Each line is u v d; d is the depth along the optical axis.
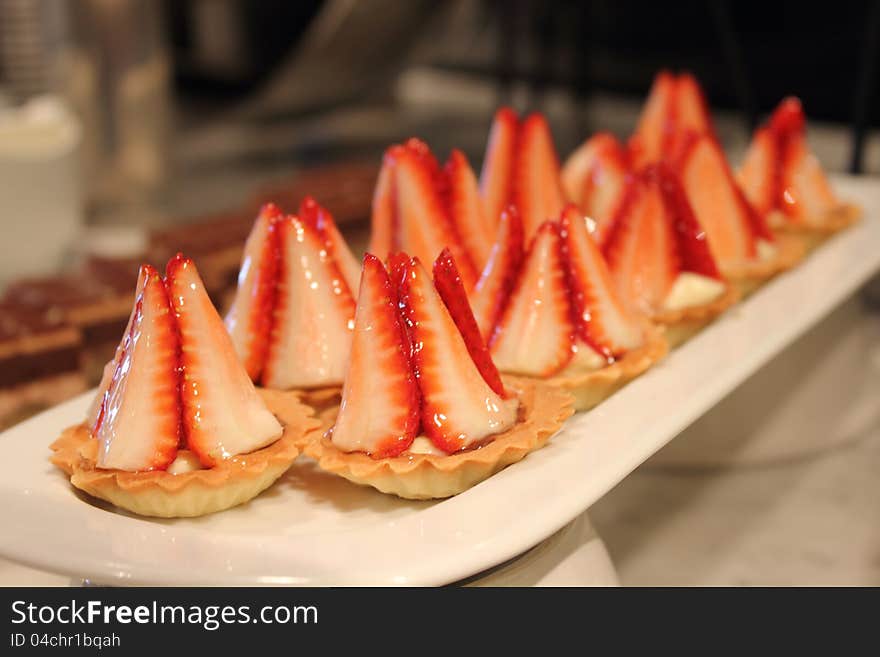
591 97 1.29
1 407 0.63
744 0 1.20
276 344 0.46
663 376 0.47
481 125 1.48
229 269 0.73
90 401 0.46
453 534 0.39
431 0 1.29
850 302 0.63
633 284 0.52
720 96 1.28
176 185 1.26
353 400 0.42
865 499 0.59
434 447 0.42
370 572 0.38
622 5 1.33
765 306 0.53
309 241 0.46
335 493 0.43
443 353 0.43
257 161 1.40
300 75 1.35
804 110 1.20
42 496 0.41
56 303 0.66
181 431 0.42
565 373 0.47
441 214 0.50
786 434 0.61
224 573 0.38
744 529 0.57
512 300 0.47
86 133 1.17
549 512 0.40
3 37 1.08
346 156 1.39
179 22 1.59
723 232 0.56
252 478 0.42
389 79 1.44
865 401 0.64
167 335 0.42
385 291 0.42
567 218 0.48
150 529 0.40
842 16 1.13
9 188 0.88
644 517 0.58
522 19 1.37
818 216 0.61
